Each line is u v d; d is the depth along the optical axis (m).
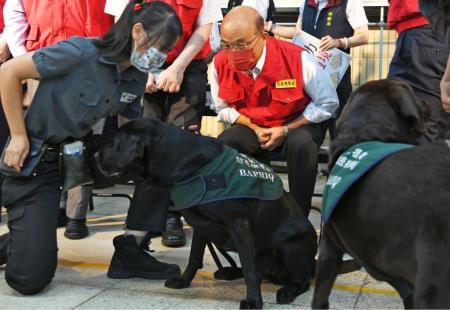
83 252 3.55
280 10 6.36
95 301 2.75
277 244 2.74
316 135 3.44
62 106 2.71
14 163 2.72
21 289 2.79
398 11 3.59
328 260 2.03
